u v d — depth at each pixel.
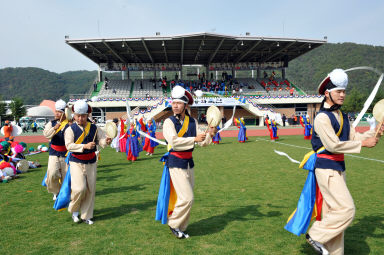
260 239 3.92
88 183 4.66
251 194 6.20
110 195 6.42
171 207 4.24
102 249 3.70
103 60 46.03
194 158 11.77
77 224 4.65
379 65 148.88
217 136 17.55
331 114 3.28
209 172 8.75
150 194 6.43
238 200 5.78
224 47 39.75
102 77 46.41
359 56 162.00
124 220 4.79
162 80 45.28
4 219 4.93
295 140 18.92
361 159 10.53
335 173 3.26
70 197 4.79
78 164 4.63
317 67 172.50
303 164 3.50
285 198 5.86
